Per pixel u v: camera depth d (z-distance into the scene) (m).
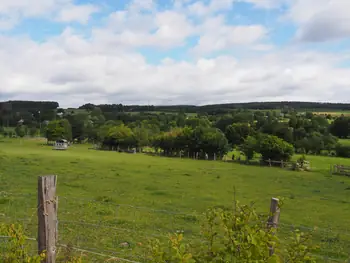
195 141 81.94
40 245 6.85
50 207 6.89
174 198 28.30
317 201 29.88
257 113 177.75
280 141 66.81
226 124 138.75
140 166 53.62
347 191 36.34
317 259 14.19
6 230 6.15
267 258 4.59
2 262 5.65
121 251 13.83
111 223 18.50
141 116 191.75
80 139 139.75
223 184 38.12
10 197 24.03
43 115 191.62
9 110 173.75
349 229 20.31
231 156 84.50
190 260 4.77
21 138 141.88
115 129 105.12
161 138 89.56
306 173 53.66
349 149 90.12
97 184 34.22
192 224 18.98
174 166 56.62
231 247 4.74
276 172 53.50
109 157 71.44
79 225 17.55
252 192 33.53
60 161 55.56
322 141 97.62
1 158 55.81
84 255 12.52
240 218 4.85
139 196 28.56
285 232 16.89
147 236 16.09
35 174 38.84
